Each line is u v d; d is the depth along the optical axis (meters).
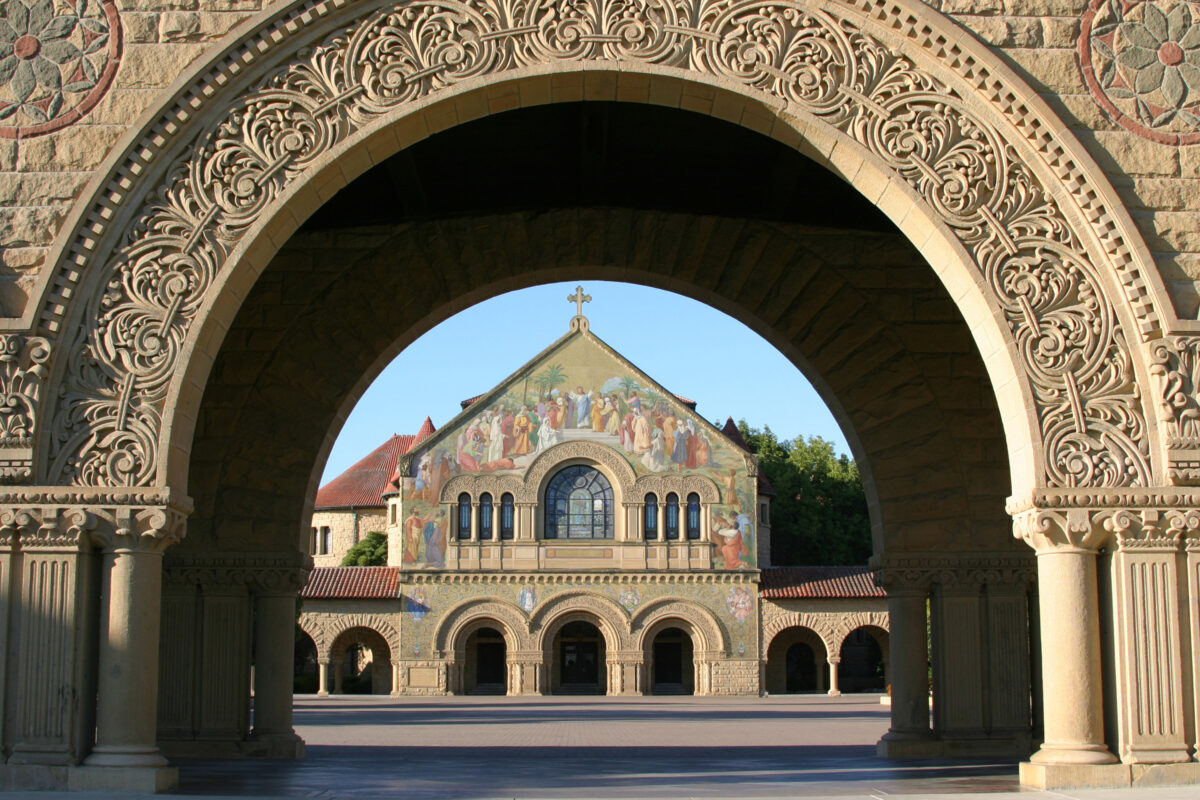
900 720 15.26
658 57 10.41
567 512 52.22
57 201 10.05
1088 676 9.75
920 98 10.45
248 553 14.91
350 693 54.47
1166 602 9.77
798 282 15.75
